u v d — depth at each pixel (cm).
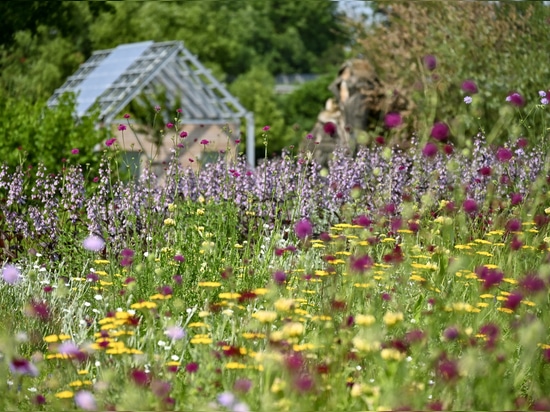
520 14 1423
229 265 615
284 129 4144
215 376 400
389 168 802
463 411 387
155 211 743
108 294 564
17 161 1124
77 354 411
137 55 2398
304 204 804
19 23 2750
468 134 1280
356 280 493
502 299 472
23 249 751
